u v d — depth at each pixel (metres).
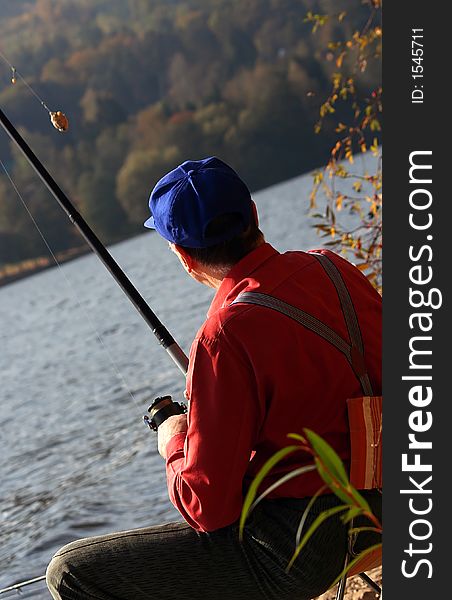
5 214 65.31
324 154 64.75
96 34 87.06
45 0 90.62
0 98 78.81
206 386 1.87
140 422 10.27
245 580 1.96
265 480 1.92
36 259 65.56
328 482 1.46
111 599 2.01
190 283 27.84
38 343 26.98
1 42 85.25
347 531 1.92
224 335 1.87
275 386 1.86
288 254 2.01
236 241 1.97
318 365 1.88
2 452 10.62
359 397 1.90
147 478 7.01
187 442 1.89
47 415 12.93
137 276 37.00
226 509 1.88
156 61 82.19
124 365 16.28
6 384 19.11
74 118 75.94
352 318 1.94
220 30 75.94
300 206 42.66
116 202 69.44
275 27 71.50
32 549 5.88
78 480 7.75
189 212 1.94
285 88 65.69
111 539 2.03
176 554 1.97
